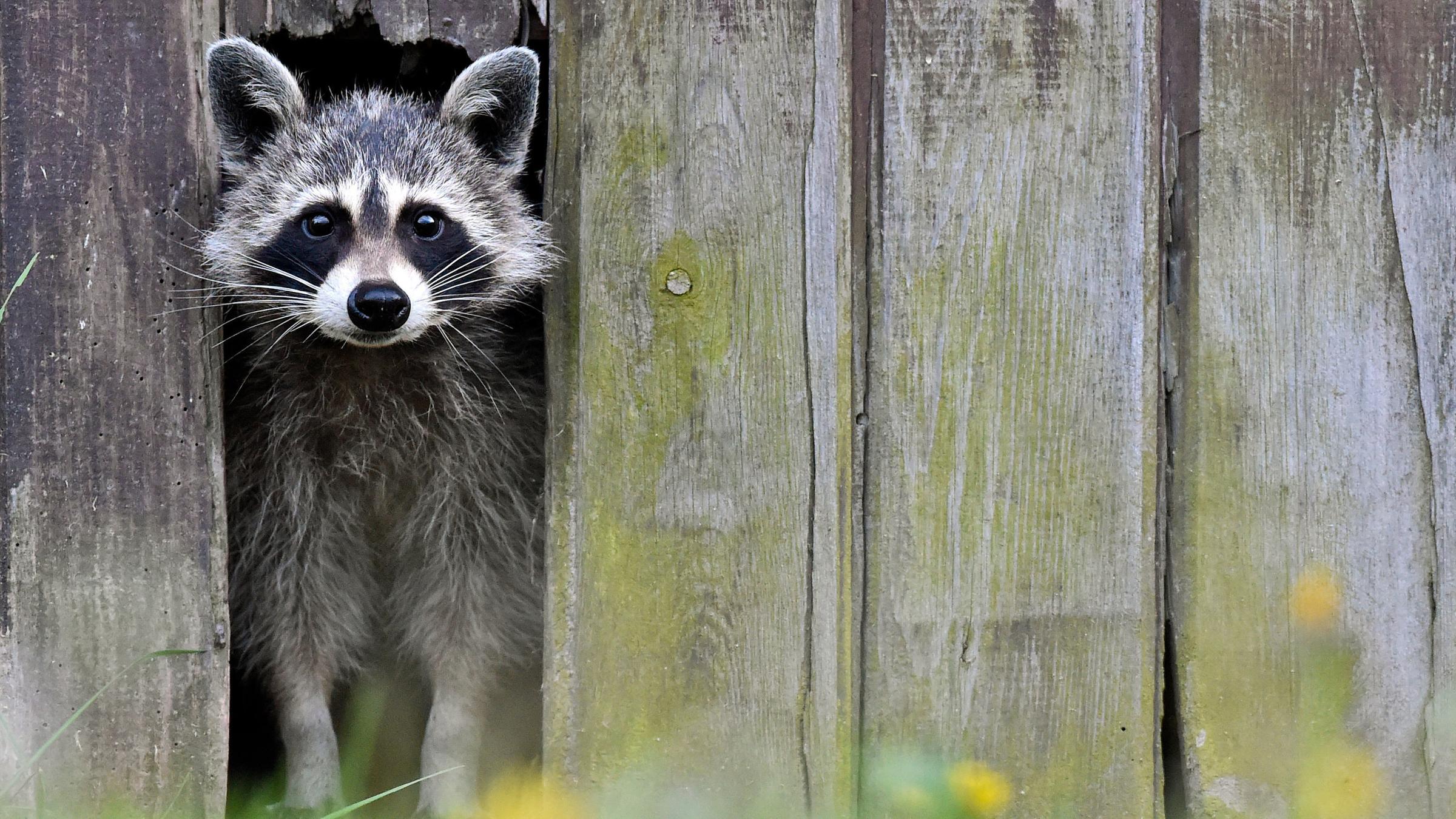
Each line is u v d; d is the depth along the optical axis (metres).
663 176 6.07
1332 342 6.06
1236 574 6.07
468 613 7.13
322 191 6.78
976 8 6.01
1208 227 6.05
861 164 6.03
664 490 6.09
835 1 6.02
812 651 6.01
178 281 6.02
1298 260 6.06
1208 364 6.06
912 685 6.02
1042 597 6.03
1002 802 5.98
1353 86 6.05
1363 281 6.06
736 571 6.06
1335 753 6.03
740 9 6.05
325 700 7.15
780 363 6.05
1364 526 6.07
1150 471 6.03
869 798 6.02
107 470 5.96
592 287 6.11
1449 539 6.05
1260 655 6.07
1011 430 6.03
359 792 7.33
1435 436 6.05
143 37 6.03
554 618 6.10
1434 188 6.05
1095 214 6.03
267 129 6.97
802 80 6.04
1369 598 6.06
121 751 5.93
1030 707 6.02
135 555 5.96
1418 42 6.04
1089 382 6.03
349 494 7.14
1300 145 6.05
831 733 5.98
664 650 6.07
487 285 7.08
